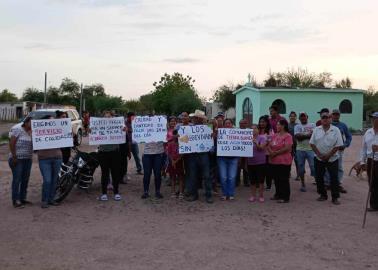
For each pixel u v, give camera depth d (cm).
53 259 651
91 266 622
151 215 916
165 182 1302
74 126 2423
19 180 979
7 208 973
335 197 1037
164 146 1119
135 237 762
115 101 7325
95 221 867
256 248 707
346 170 1667
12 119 6888
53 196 1001
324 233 795
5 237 761
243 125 1090
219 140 1035
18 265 625
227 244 726
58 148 998
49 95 8744
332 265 636
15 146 963
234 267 622
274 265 632
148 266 623
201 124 1043
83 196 1099
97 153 1118
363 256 677
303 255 677
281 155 1041
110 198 1074
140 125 1052
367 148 978
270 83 6362
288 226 840
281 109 3931
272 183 1305
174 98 5503
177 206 999
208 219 885
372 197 969
